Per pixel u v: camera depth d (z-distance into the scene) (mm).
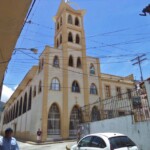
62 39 40688
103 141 9312
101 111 19750
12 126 55719
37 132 31516
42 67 37125
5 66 10492
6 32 7777
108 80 42906
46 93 34344
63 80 36750
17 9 6801
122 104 16469
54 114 34312
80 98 37344
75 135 34438
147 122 13062
